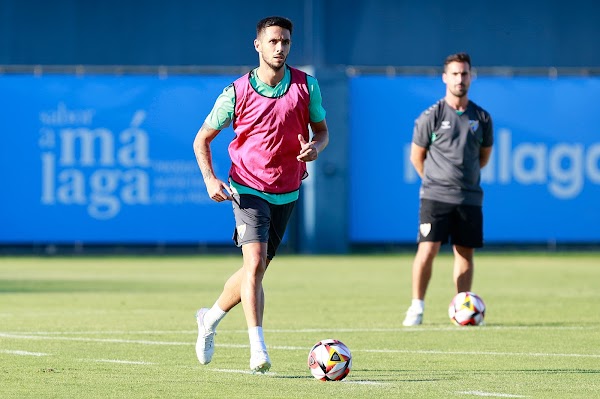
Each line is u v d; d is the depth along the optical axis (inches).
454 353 1337.4
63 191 3636.8
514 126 3713.1
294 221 3801.7
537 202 3708.2
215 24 4128.9
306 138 1153.4
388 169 3754.9
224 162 3545.8
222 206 3690.9
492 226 3700.8
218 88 3676.2
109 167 3644.2
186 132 3663.9
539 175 3710.6
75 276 2832.2
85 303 2066.9
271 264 3309.5
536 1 4239.7
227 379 1117.1
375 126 3747.5
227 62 4128.9
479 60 4224.9
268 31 1105.4
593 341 1470.2
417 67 4197.8
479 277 2842.0
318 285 2539.4
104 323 1692.9
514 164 3708.2
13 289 2407.7
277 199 1137.4
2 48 4099.4
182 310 1923.0
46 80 3624.5
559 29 4239.7
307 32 4136.3
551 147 3720.5
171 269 3100.4
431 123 1667.1
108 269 3102.9
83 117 3634.4
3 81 3612.2
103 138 3641.7
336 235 3757.4
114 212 3651.6
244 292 1088.2
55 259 3531.0
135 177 3649.1
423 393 1024.9
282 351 1355.8
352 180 3754.9
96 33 4116.6
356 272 2982.3
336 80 3730.3
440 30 4207.7
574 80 3722.9
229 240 3695.9
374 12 4178.2
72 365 1219.9
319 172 3745.1
